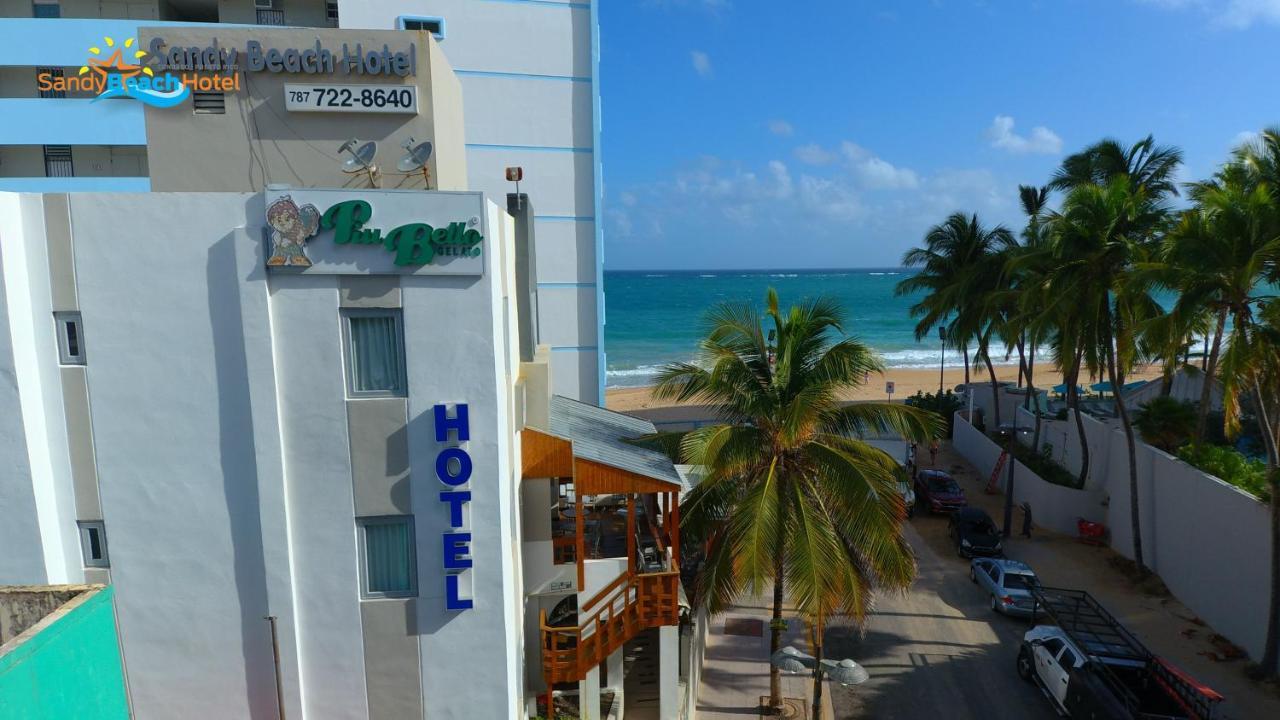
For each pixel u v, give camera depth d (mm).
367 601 10273
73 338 9828
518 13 26562
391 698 10461
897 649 19594
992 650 19531
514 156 26984
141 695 10328
